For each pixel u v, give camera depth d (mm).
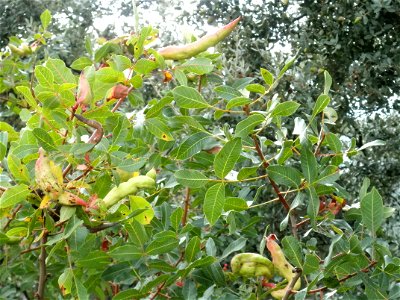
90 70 1473
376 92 4324
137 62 1602
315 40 4488
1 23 4680
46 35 2994
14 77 2953
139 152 1853
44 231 1471
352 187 4176
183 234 1716
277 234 3576
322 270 1455
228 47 4109
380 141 1623
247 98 1472
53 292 2473
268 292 1628
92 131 1852
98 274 1711
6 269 2057
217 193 1419
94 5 4863
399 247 3783
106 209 1418
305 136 1467
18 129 3822
